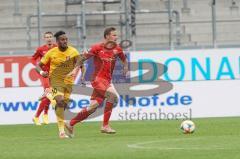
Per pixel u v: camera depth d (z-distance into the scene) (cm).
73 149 2953
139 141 3291
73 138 3591
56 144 3238
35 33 6266
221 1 6500
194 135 3609
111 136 3675
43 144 3259
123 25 5856
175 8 6444
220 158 2480
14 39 6228
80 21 5825
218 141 3209
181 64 5006
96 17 6369
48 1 6569
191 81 5022
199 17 6359
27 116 5028
